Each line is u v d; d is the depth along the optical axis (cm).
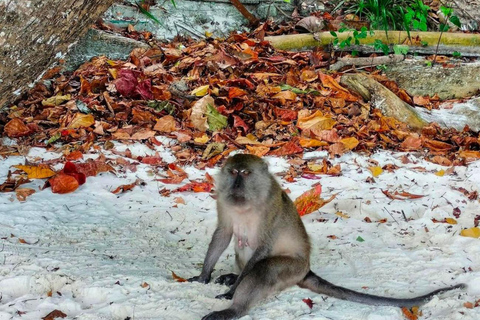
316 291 458
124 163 716
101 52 988
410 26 1147
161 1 1109
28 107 836
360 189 689
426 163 773
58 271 461
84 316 402
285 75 955
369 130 844
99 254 510
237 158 451
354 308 430
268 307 431
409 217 633
